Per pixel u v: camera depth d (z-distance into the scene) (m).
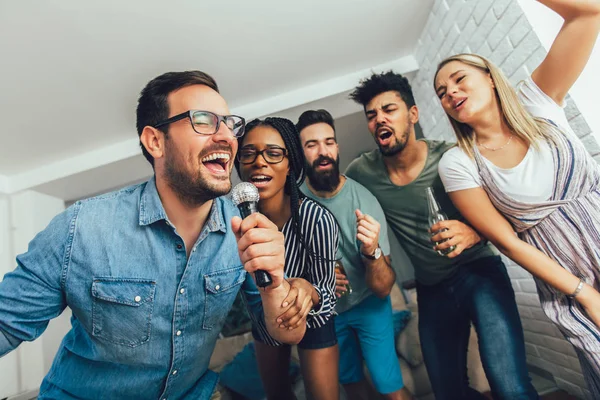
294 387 1.88
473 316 1.32
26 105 1.88
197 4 1.52
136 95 1.99
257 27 1.72
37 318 0.78
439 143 1.48
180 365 0.90
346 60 2.14
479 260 1.38
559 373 1.65
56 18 1.43
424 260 1.49
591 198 0.99
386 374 1.44
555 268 1.00
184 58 1.80
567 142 1.00
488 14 1.46
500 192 1.08
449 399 1.37
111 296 0.80
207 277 0.89
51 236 0.79
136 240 0.84
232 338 2.50
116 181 2.74
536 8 1.25
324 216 1.20
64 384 0.88
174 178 0.83
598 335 0.95
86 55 1.65
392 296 2.52
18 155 2.32
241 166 1.21
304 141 1.49
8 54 1.54
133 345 0.84
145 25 1.56
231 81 2.07
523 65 1.33
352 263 1.46
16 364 2.30
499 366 1.17
